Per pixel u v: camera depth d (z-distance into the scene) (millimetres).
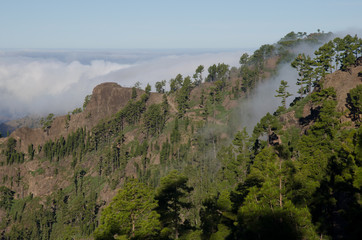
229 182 86188
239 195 44062
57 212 187625
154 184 149625
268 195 31203
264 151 53156
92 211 162000
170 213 38719
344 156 37625
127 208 33312
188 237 41344
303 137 65125
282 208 29750
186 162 151750
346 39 105688
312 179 42344
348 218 27438
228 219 43906
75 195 194250
